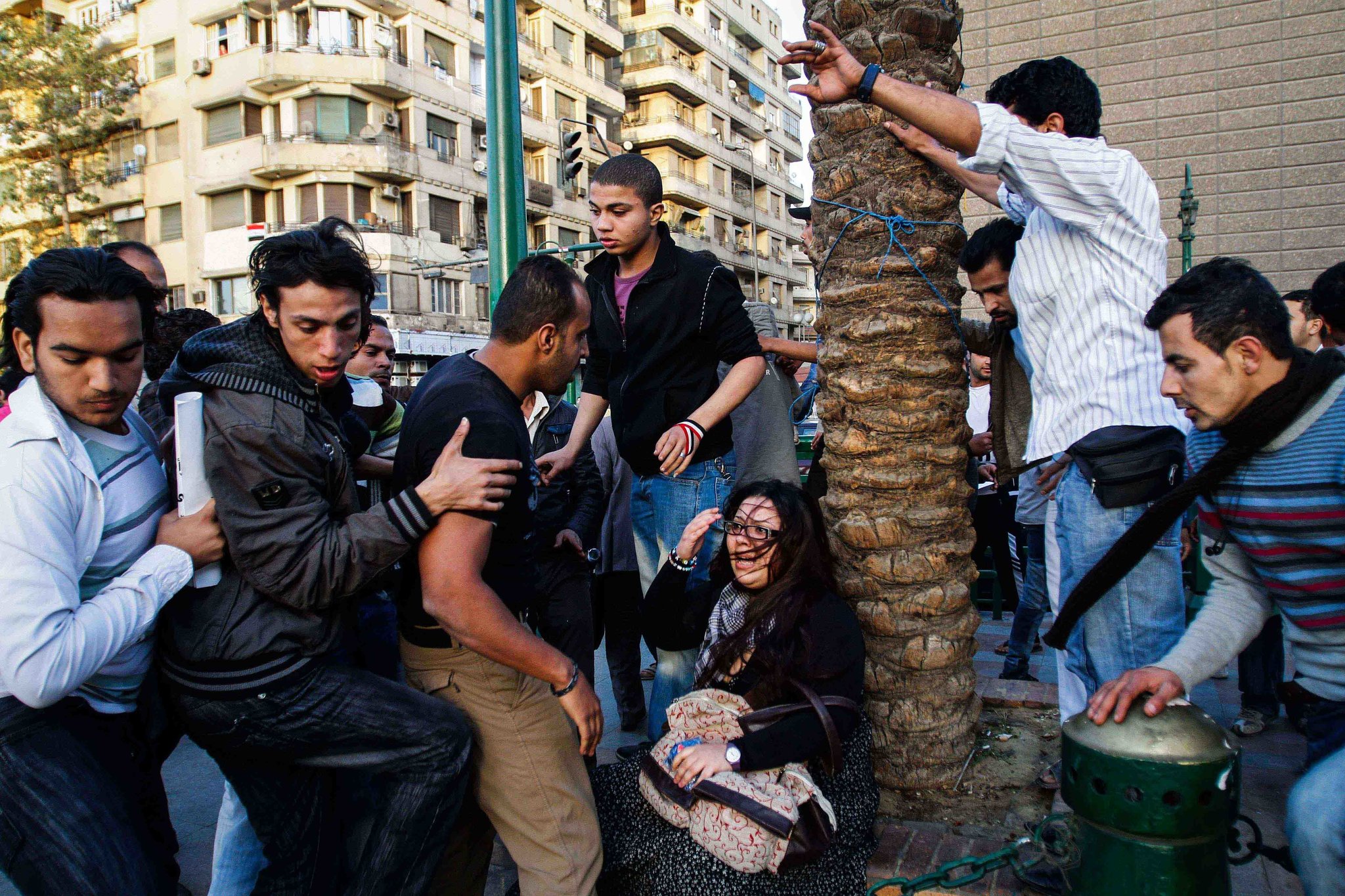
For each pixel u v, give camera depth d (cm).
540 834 221
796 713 238
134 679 198
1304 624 195
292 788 212
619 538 432
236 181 2833
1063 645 232
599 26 3856
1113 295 239
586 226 3669
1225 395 186
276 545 186
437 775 206
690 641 297
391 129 2886
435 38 3048
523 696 222
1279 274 680
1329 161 660
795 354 372
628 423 309
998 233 290
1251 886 249
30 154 3109
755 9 5544
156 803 209
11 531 167
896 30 287
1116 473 238
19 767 171
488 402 213
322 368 200
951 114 232
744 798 222
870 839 253
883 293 288
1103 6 720
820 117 309
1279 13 671
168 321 327
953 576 293
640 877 239
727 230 4950
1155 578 240
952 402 292
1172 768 176
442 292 3000
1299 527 186
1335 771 178
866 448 287
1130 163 238
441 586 196
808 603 251
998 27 750
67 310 174
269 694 194
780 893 228
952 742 293
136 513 196
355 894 207
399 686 209
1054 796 284
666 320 290
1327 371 181
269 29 2833
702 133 4681
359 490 329
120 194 3117
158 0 3008
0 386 195
